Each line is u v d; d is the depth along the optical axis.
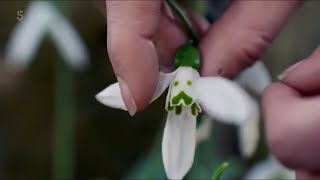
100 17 0.62
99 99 0.23
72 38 0.46
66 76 0.49
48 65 0.67
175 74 0.23
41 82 0.67
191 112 0.23
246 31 0.26
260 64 0.30
